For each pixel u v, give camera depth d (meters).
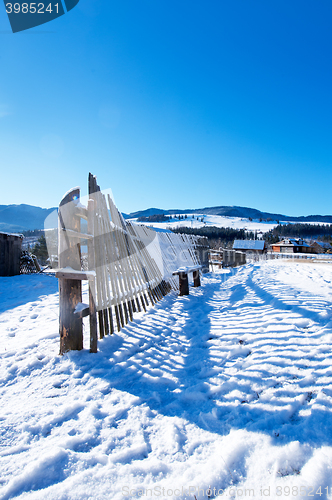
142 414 1.84
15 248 8.81
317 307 3.57
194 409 1.88
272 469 1.27
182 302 5.48
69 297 2.76
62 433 1.67
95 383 2.24
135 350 2.94
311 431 1.46
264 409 1.74
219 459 1.37
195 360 2.70
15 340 3.28
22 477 1.32
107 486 1.27
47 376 2.38
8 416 1.83
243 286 6.71
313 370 2.12
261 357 2.52
